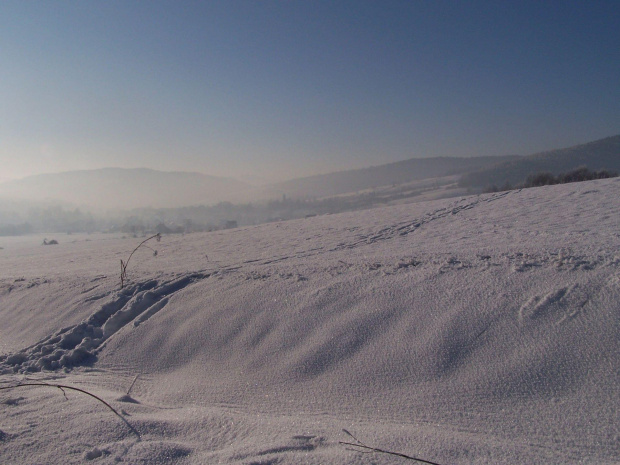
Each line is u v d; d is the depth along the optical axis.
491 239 7.93
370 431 2.81
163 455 2.49
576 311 3.79
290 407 3.36
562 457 2.44
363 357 3.81
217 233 16.48
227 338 4.52
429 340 3.82
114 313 5.52
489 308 4.09
